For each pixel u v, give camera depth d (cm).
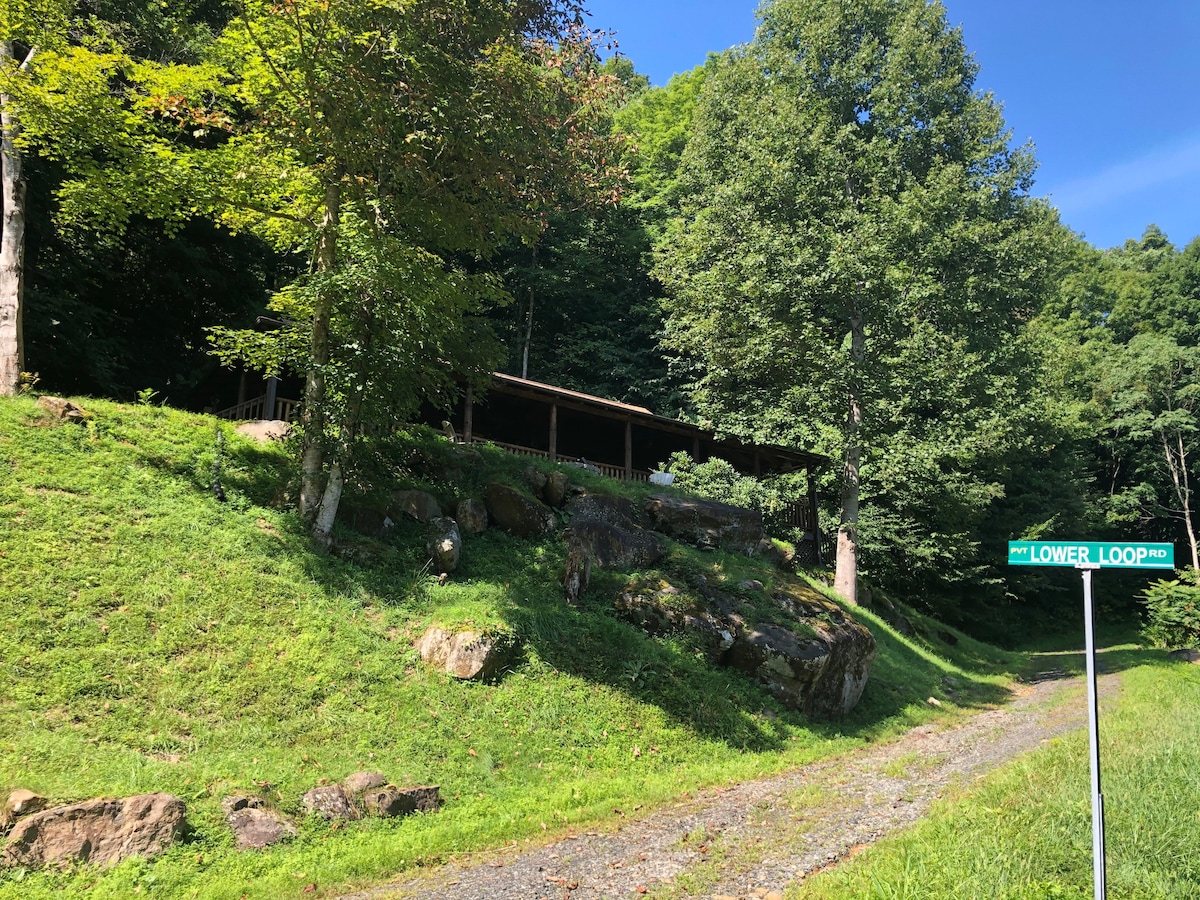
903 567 2875
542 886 609
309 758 807
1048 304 4844
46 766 675
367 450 1249
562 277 3581
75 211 1268
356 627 1036
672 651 1280
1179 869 518
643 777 964
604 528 1520
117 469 1143
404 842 690
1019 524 3578
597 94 1247
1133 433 4384
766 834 736
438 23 1098
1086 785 707
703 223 2452
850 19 2564
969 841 576
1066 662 2811
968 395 2192
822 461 2800
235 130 1202
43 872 557
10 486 1016
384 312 1110
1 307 1299
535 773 915
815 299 2230
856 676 1479
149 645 868
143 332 2275
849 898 500
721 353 2323
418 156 1150
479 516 1427
